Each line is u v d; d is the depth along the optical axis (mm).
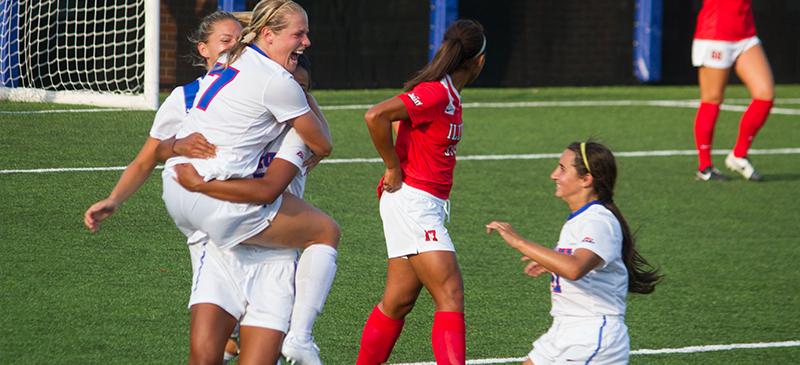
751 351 21859
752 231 32469
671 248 30031
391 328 18562
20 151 34062
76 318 20797
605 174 16656
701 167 39656
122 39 48906
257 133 15828
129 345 19672
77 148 35062
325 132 16250
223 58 16594
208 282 16125
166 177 16047
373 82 61750
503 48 66562
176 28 52656
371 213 31031
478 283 25484
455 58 17609
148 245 26000
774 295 25984
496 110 54250
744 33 38844
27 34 45281
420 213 17734
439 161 17828
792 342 22547
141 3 48062
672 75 71625
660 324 23422
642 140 47500
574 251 16016
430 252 17656
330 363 19875
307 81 17203
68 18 46812
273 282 16312
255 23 16062
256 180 15758
